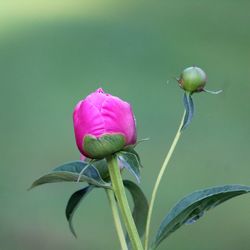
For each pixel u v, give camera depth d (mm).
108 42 8398
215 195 1069
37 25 9250
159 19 9539
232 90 6223
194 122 5145
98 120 1058
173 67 7355
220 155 4496
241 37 8656
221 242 3268
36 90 6477
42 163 4594
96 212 3682
